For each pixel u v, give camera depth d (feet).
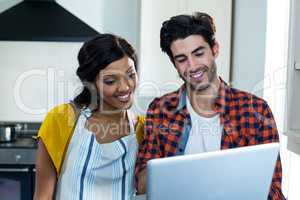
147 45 9.39
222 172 2.46
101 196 3.59
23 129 10.38
